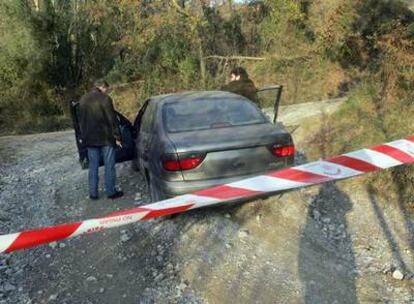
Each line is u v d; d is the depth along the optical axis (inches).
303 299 173.5
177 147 211.6
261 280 185.0
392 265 196.9
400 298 173.6
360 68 615.8
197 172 211.8
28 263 211.6
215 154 213.0
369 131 320.5
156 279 190.1
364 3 614.9
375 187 258.7
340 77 634.8
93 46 960.9
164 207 106.0
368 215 238.5
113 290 186.4
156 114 247.6
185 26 785.6
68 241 225.6
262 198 247.1
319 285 181.9
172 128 232.7
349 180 268.4
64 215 265.1
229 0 864.3
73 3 954.1
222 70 802.2
